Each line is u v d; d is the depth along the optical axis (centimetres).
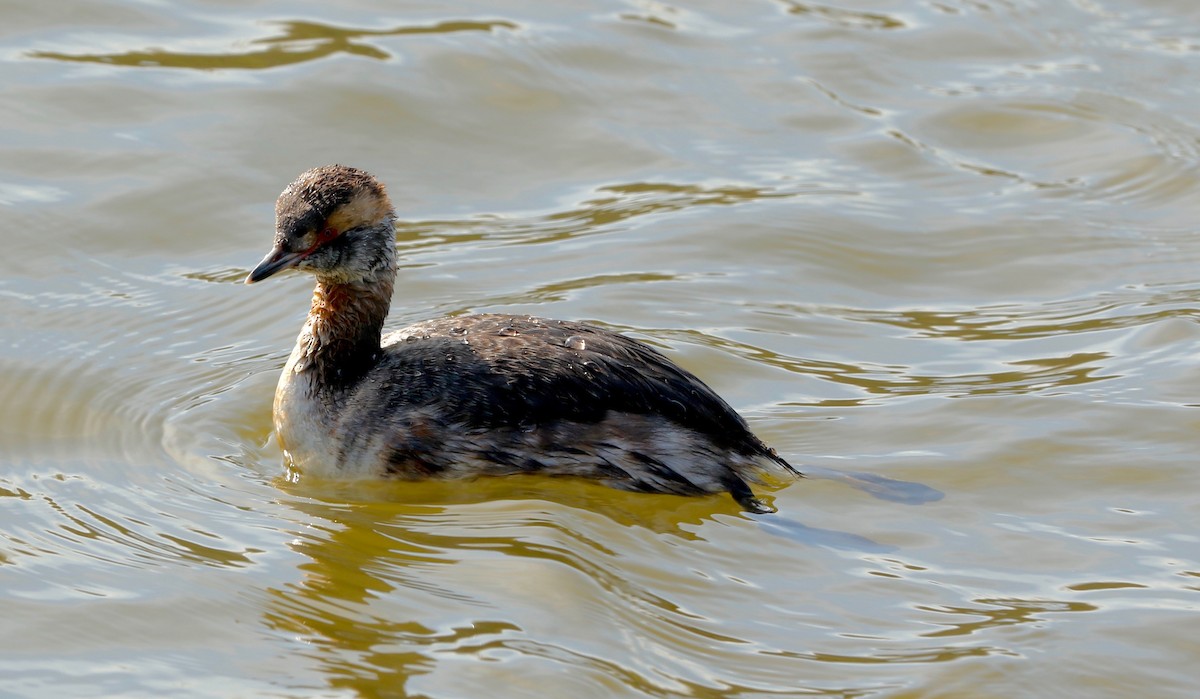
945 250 1761
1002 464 1313
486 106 2009
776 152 1955
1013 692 1002
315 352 1315
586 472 1246
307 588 1104
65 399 1396
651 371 1274
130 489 1252
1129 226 1819
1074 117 2050
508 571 1127
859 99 2083
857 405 1423
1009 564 1166
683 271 1691
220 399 1414
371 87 2003
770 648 1048
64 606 1079
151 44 2078
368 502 1243
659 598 1104
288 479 1287
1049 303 1653
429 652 1027
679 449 1247
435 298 1619
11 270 1619
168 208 1752
